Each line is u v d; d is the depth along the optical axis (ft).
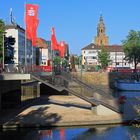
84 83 183.73
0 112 184.24
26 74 177.17
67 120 164.14
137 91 402.72
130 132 145.48
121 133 144.36
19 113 180.75
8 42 362.53
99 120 164.55
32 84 270.67
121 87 404.36
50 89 287.69
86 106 203.21
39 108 196.65
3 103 213.05
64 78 185.88
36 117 170.30
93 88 179.52
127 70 499.92
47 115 175.01
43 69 190.19
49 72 187.52
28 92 266.36
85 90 180.96
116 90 408.46
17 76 174.19
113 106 176.45
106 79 469.57
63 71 187.42
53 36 268.00
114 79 449.89
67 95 281.74
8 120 162.71
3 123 156.46
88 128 155.43
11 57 366.84
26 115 175.01
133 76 458.50
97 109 176.45
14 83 214.90
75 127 157.69
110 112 176.35
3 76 166.91
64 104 214.48
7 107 201.46
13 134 142.51
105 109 176.35
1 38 317.01
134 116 172.14
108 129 153.17
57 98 256.73
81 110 188.24
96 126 160.15
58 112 182.80
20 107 201.67
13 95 217.97
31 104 216.54
